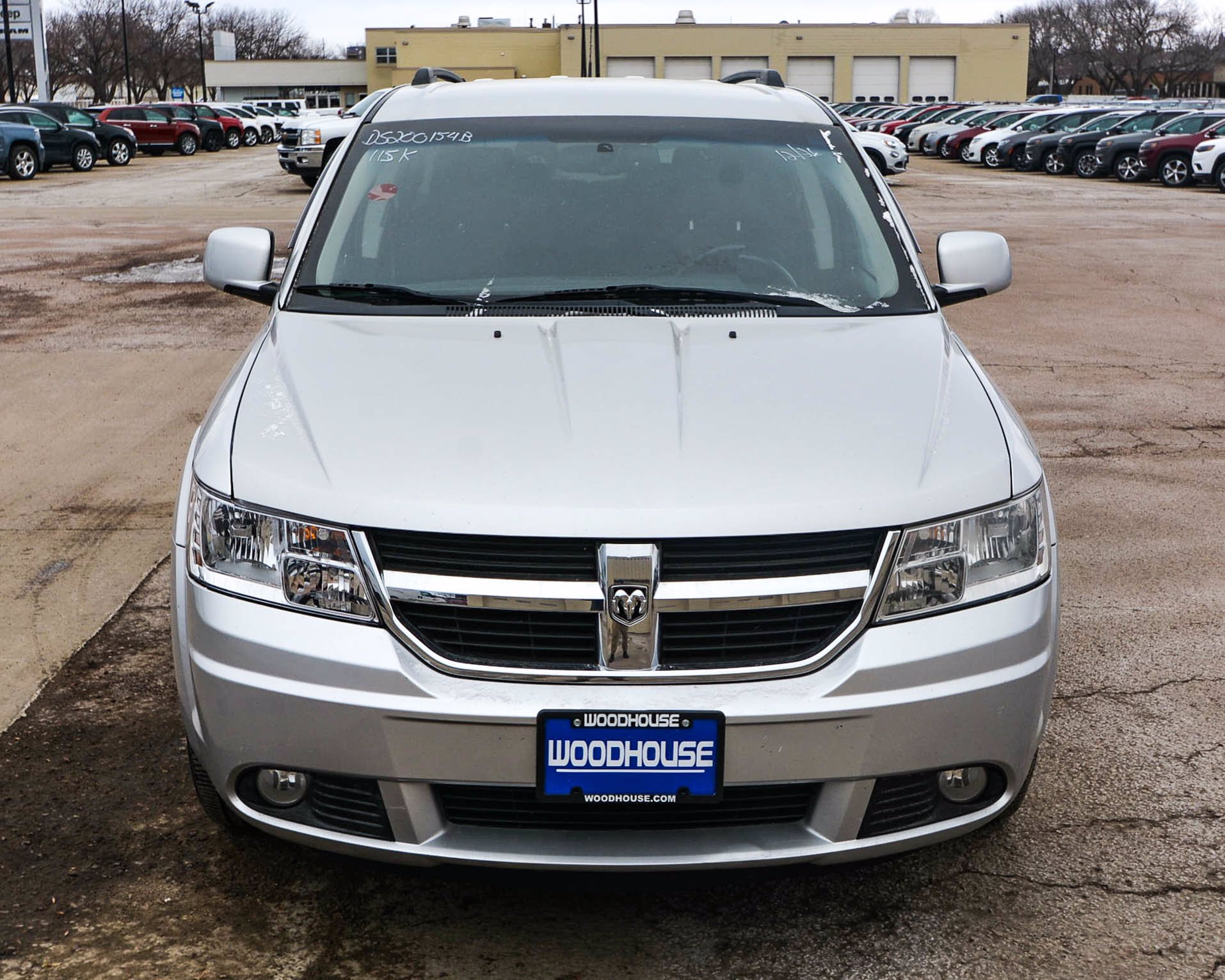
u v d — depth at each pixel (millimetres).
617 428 2457
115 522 5109
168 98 90688
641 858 2248
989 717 2332
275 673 2268
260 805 2400
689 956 2508
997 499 2418
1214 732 3416
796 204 3453
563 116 3725
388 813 2281
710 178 3508
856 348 2881
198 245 13961
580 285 3178
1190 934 2570
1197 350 8781
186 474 2609
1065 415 6973
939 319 3162
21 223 16297
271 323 3139
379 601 2258
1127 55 99125
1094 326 9672
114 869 2762
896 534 2301
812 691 2238
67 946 2502
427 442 2424
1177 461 6098
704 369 2713
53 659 3826
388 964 2471
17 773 3158
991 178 28297
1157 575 4602
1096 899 2688
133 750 3277
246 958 2479
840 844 2309
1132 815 3008
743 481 2320
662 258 3264
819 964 2486
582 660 2248
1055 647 2492
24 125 26344
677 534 2227
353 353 2820
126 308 9969
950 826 2402
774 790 2311
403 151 3613
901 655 2271
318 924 2588
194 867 2773
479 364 2736
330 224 3400
